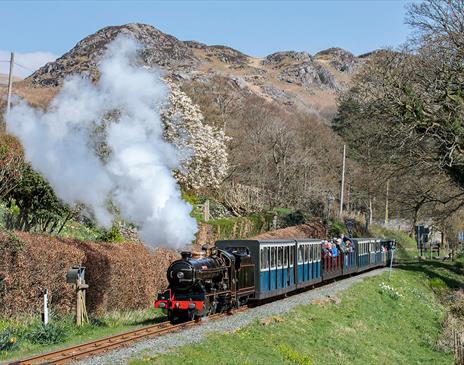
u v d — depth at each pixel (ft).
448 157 131.75
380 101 134.82
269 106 377.09
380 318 90.38
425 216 208.74
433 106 133.18
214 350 50.21
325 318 76.13
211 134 143.43
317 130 260.83
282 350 55.47
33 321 57.98
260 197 178.09
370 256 150.30
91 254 69.21
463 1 129.18
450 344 85.15
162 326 60.80
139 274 78.74
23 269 59.00
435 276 152.35
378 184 163.53
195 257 66.54
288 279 89.51
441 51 129.59
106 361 44.06
